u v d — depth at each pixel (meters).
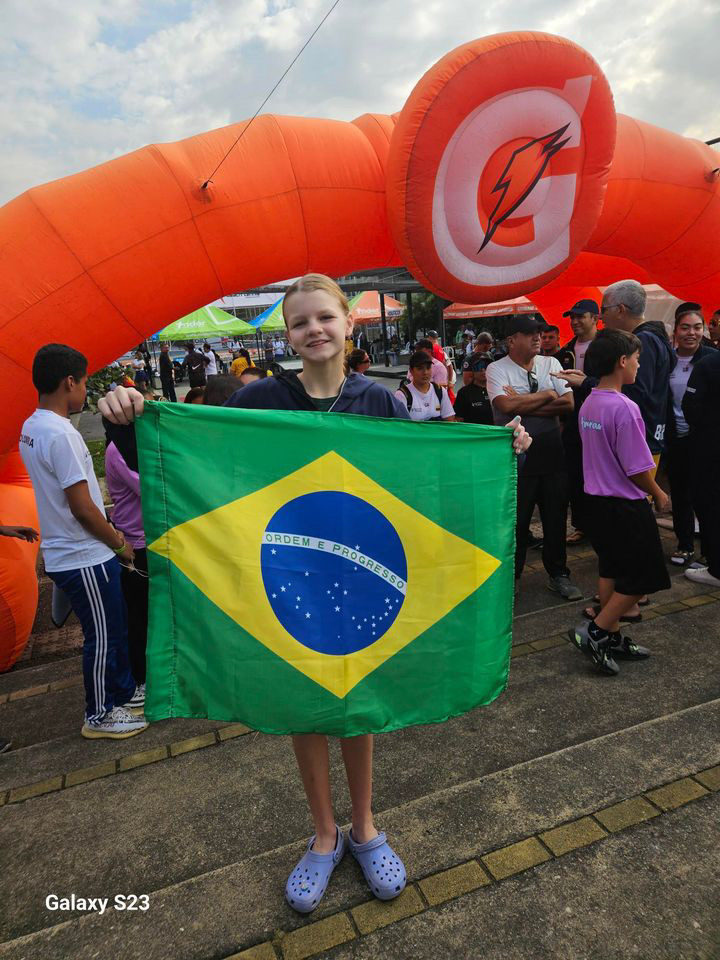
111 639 2.82
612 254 5.68
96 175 3.89
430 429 1.68
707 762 2.14
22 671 4.11
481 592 1.72
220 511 1.59
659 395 3.81
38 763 2.68
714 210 5.38
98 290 3.87
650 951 1.51
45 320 3.77
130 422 1.60
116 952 1.61
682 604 3.60
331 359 1.65
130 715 2.90
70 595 2.77
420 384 5.40
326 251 4.45
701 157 5.29
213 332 18.88
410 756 2.41
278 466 1.62
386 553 1.66
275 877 1.80
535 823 1.92
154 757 2.54
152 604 1.59
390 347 31.41
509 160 4.16
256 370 4.25
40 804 2.29
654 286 11.79
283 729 1.60
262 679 1.59
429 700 1.69
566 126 4.15
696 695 2.70
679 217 5.34
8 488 4.44
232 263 4.20
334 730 1.61
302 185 4.16
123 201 3.86
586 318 4.64
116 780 2.40
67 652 4.57
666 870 1.72
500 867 1.77
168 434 1.58
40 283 3.73
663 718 2.40
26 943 1.65
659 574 2.79
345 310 1.68
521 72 3.82
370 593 1.64
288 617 1.60
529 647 3.24
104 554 2.77
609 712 2.62
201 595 1.58
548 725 2.56
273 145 4.14
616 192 5.04
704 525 3.68
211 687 1.59
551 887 1.69
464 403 5.87
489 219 4.34
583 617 3.63
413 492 1.67
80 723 3.23
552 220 4.49
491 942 1.56
